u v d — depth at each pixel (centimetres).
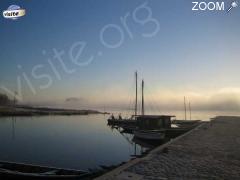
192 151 1530
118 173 1009
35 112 14550
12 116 12462
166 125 4122
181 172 1038
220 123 4172
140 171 1042
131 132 5238
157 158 1315
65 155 2755
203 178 962
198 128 3228
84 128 6700
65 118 13100
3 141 4094
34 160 2438
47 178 1370
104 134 5191
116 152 2983
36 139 4369
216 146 1733
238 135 2431
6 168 1599
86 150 3136
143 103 6625
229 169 1097
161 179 937
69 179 1355
